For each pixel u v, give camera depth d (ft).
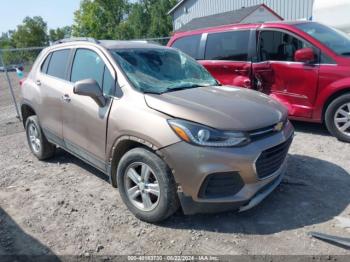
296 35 19.07
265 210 11.68
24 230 11.08
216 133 9.61
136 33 165.68
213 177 9.64
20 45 244.63
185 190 9.86
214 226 10.87
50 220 11.62
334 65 17.69
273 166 10.78
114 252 9.84
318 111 18.60
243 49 20.99
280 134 10.90
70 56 14.39
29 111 17.80
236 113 10.34
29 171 16.06
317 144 17.99
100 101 11.69
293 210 11.62
